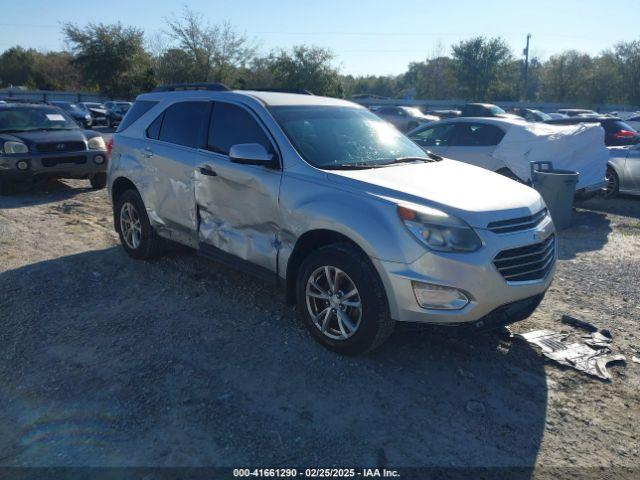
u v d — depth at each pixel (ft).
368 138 16.20
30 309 15.72
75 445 10.03
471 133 32.37
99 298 16.65
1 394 11.60
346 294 12.91
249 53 155.94
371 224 12.16
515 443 10.56
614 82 191.93
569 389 12.53
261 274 14.94
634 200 36.78
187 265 19.58
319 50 160.66
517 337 14.85
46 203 30.32
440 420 11.13
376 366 13.01
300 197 13.56
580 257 22.89
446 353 13.83
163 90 19.66
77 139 33.01
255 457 9.83
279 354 13.42
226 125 16.22
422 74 234.79
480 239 11.84
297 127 15.10
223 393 11.71
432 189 12.82
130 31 160.25
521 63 223.10
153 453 9.85
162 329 14.60
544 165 29.01
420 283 11.71
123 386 11.88
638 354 14.32
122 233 20.49
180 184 17.17
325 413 11.16
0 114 33.91
